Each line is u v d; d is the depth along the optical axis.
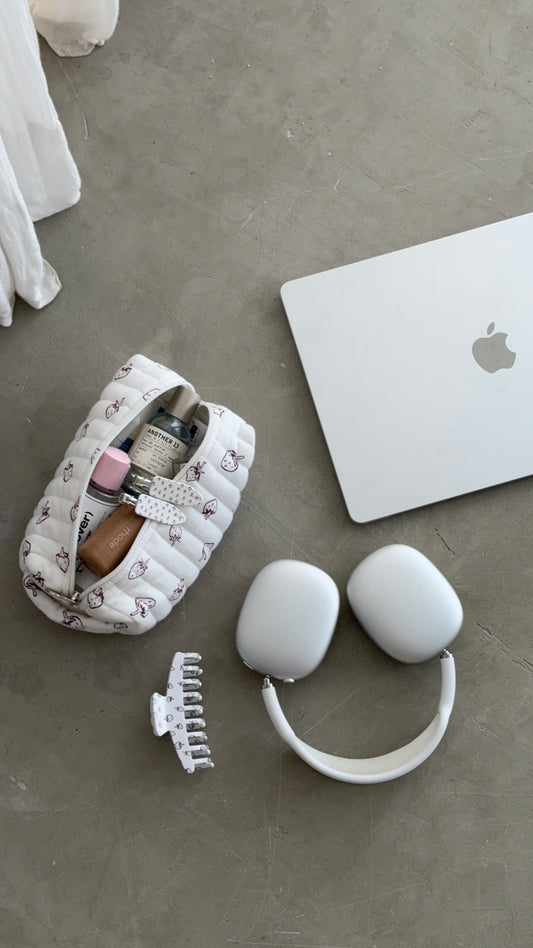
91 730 1.15
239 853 1.13
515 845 1.14
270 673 1.11
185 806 1.14
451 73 1.28
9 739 1.14
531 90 1.28
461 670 1.16
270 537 1.18
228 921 1.12
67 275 1.23
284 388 1.21
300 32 1.29
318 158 1.26
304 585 1.09
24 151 1.12
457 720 1.15
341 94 1.28
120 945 1.12
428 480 1.17
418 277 1.20
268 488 1.19
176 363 1.21
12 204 1.02
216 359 1.21
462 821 1.14
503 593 1.17
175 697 1.11
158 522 1.06
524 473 1.17
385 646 1.12
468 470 1.17
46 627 1.16
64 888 1.13
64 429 1.20
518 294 1.20
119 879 1.13
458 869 1.13
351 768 1.12
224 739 1.15
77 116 1.27
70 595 1.06
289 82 1.28
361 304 1.20
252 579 1.17
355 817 1.14
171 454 1.09
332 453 1.17
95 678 1.15
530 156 1.27
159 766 1.14
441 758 1.15
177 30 1.28
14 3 0.93
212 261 1.24
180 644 1.16
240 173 1.26
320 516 1.18
